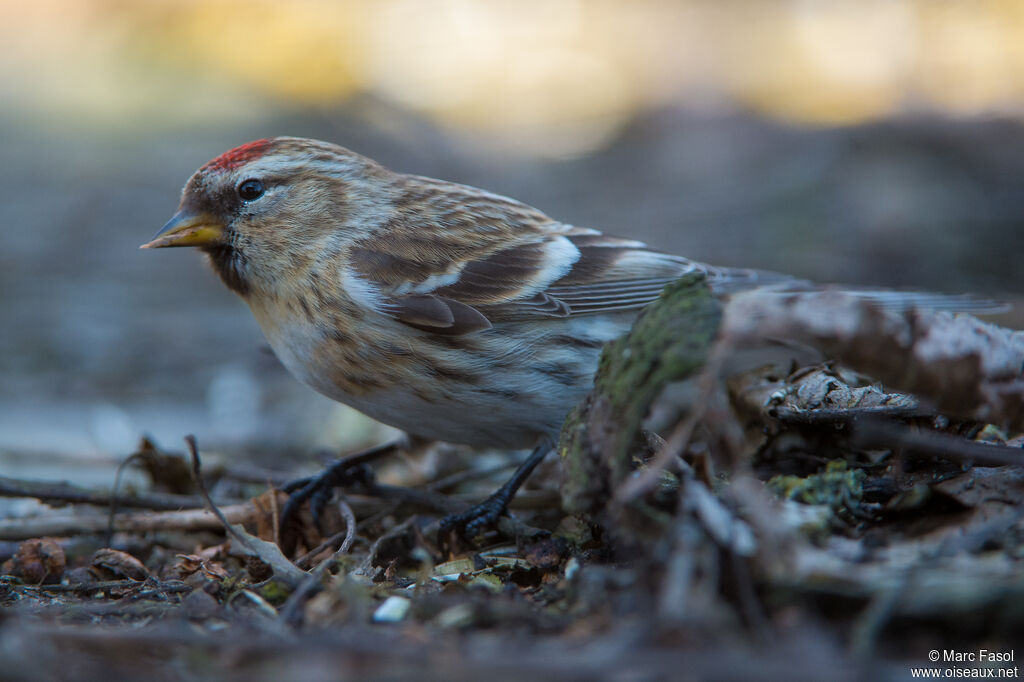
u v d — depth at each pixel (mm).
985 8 28953
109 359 15195
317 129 25266
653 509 5176
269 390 13992
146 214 21031
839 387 7059
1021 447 6574
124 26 31328
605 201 20578
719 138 24266
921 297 9117
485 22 33375
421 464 9664
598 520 5527
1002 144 21281
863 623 4496
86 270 18938
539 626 4938
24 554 7281
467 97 28766
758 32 31984
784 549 4730
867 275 15766
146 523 8008
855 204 18578
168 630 5316
